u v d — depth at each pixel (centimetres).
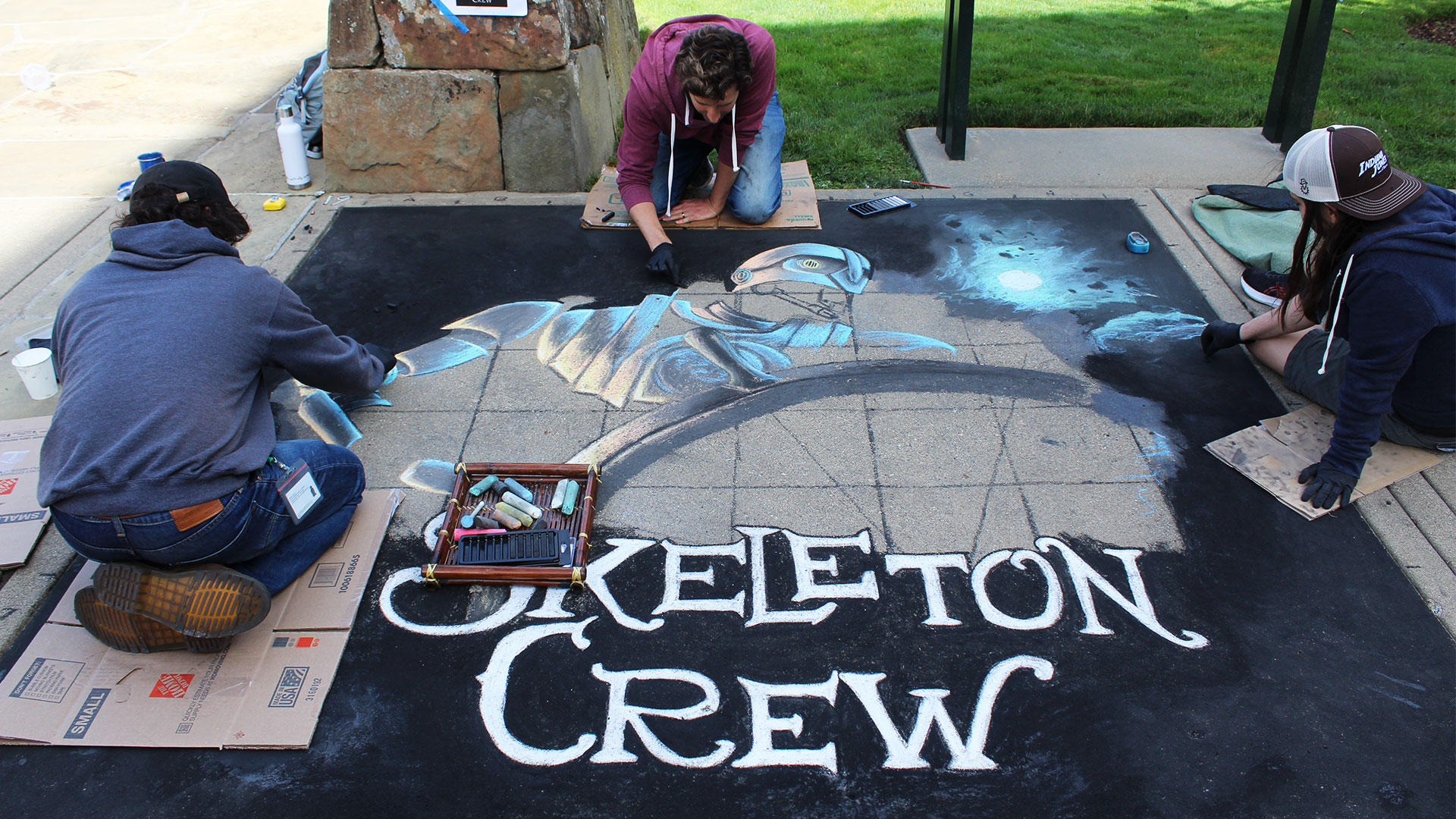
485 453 280
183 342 201
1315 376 282
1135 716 205
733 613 229
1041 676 214
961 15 437
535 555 237
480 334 339
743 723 204
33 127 518
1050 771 194
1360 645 221
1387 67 606
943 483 267
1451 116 522
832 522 255
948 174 464
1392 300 225
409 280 374
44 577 235
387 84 421
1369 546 246
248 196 440
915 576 238
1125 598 233
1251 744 199
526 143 433
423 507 260
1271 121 489
